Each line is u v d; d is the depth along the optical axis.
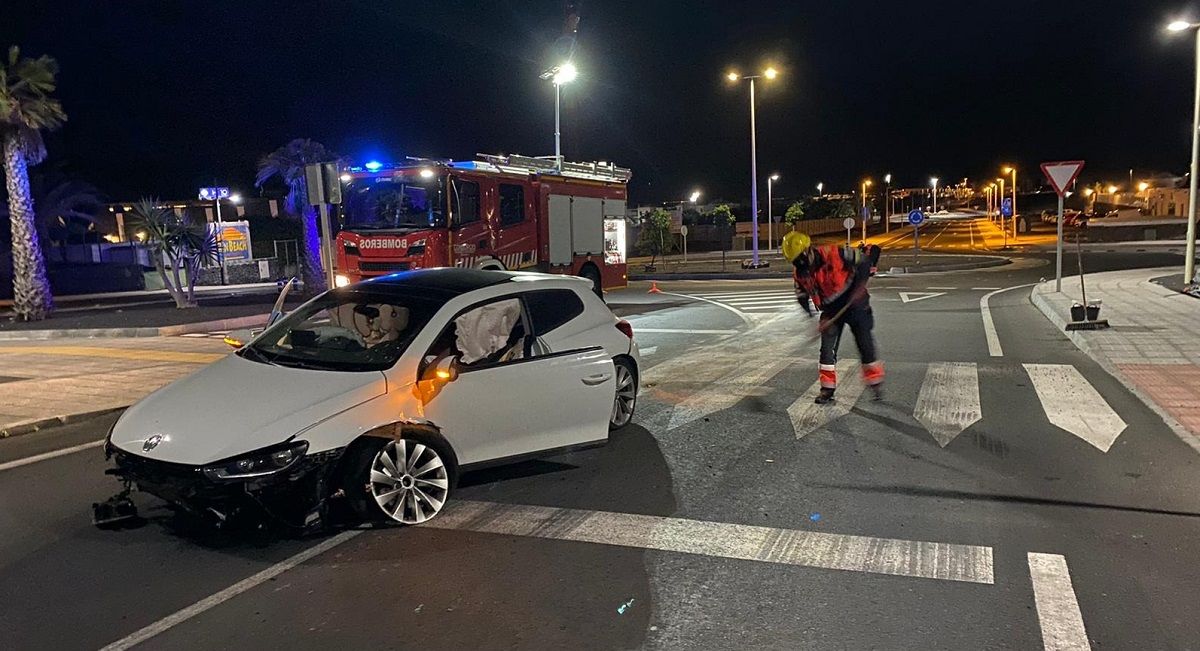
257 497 4.51
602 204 18.03
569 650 3.58
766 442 6.82
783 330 14.19
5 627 3.90
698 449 6.67
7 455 7.14
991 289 22.17
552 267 16.22
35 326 19.77
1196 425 6.96
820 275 8.02
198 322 18.41
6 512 5.57
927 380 9.23
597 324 6.80
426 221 13.61
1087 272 27.50
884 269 31.22
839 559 4.48
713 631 3.73
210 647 3.67
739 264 40.66
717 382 9.42
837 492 5.56
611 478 5.97
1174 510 5.09
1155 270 25.47
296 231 53.84
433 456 5.18
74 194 45.03
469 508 5.39
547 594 4.14
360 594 4.17
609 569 4.42
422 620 3.88
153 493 4.66
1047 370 9.70
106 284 40.88
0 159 25.56
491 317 5.88
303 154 29.50
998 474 5.86
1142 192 92.44
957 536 4.76
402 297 5.82
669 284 29.80
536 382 5.75
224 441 4.55
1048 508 5.17
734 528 4.97
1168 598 3.95
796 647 3.57
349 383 5.02
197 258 23.69
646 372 10.22
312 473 4.68
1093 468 5.95
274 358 5.59
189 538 4.98
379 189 13.95
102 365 11.92
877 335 13.16
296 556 4.66
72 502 5.77
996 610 3.87
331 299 6.09
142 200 24.66
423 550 4.71
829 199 101.44
